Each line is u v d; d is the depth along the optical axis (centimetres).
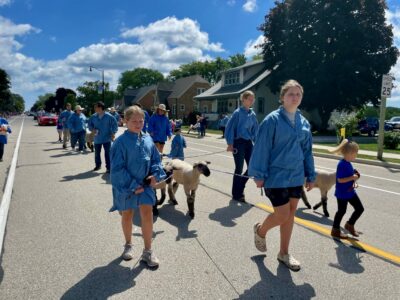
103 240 480
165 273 387
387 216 614
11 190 775
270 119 385
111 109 1537
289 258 403
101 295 342
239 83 4156
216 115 4212
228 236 499
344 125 2138
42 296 341
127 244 426
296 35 3416
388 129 3300
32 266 403
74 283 365
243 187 696
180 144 866
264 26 3766
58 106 12044
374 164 1334
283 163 384
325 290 354
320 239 490
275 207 391
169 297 339
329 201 714
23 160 1236
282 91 393
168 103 6794
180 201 697
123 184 390
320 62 3328
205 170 557
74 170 1034
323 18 3259
